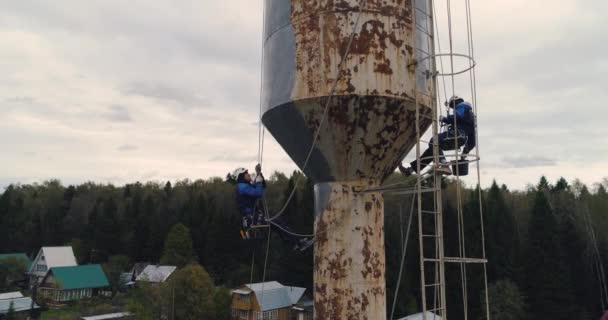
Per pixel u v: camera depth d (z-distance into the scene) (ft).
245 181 27.94
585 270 140.05
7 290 181.57
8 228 241.35
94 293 185.47
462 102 25.67
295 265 158.20
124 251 215.51
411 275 135.13
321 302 23.43
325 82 22.17
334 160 23.65
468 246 129.90
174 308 130.31
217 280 177.78
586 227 147.54
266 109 25.16
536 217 132.87
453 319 125.39
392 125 22.88
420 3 24.50
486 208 145.79
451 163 21.95
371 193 24.11
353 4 22.50
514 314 121.08
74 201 267.80
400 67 22.66
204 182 286.66
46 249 204.95
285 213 160.15
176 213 231.09
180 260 180.75
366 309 22.68
